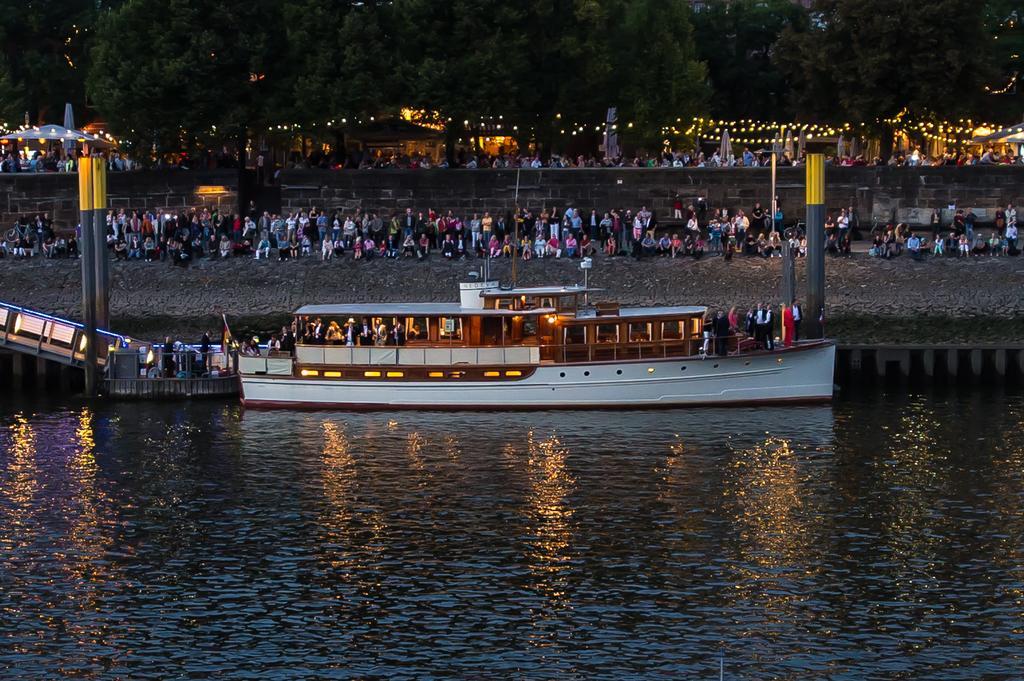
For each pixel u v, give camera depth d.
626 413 101.44
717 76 180.12
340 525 79.00
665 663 63.81
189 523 79.25
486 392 102.00
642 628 66.88
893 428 96.50
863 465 88.31
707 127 160.12
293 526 78.81
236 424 98.81
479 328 101.88
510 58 138.38
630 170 133.62
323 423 99.06
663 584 71.38
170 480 86.12
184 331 119.69
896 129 143.75
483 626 67.19
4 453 91.44
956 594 70.06
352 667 63.59
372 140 145.12
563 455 90.81
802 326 110.88
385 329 102.38
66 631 66.62
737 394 102.94
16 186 131.88
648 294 121.06
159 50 134.38
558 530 78.12
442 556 74.75
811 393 103.94
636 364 101.69
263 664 63.84
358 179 134.00
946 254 124.62
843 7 141.00
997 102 157.38
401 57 138.00
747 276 121.69
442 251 126.00
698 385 102.44
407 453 91.44
